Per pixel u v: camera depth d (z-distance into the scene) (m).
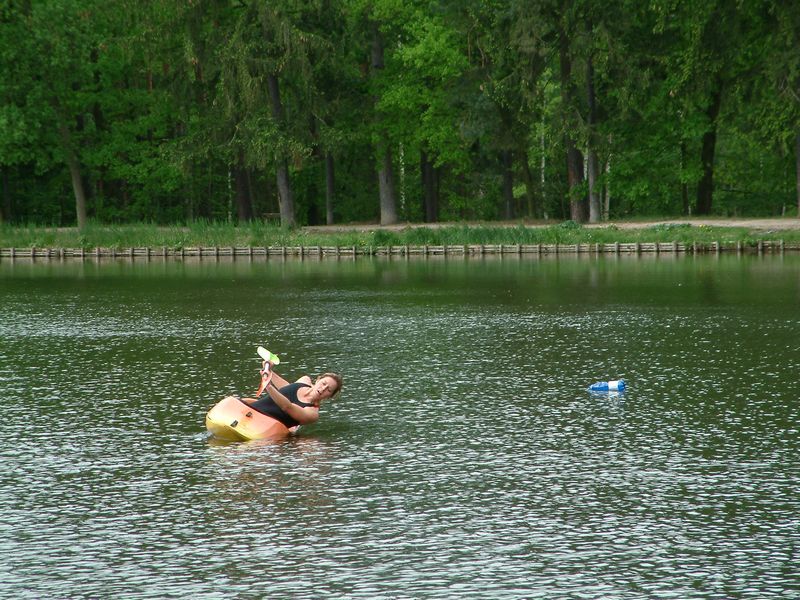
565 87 80.62
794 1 65.62
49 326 31.97
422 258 70.19
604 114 84.69
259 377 22.31
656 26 70.38
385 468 14.75
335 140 82.12
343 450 15.81
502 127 86.31
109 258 74.12
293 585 10.46
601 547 11.48
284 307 37.59
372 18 85.38
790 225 73.94
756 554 11.22
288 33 77.06
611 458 15.24
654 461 15.06
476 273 54.53
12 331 30.69
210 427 16.69
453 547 11.50
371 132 89.88
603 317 33.00
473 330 30.09
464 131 84.06
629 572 10.74
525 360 24.38
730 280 46.72
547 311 35.06
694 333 28.67
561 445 16.05
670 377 21.81
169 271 60.19
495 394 20.16
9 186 101.94
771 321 31.16
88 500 13.35
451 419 17.94
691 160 86.00
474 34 84.50
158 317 34.47
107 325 32.16
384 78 88.50
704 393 20.02
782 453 15.43
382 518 12.51
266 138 78.25
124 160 98.56
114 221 103.00
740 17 69.12
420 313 35.00
